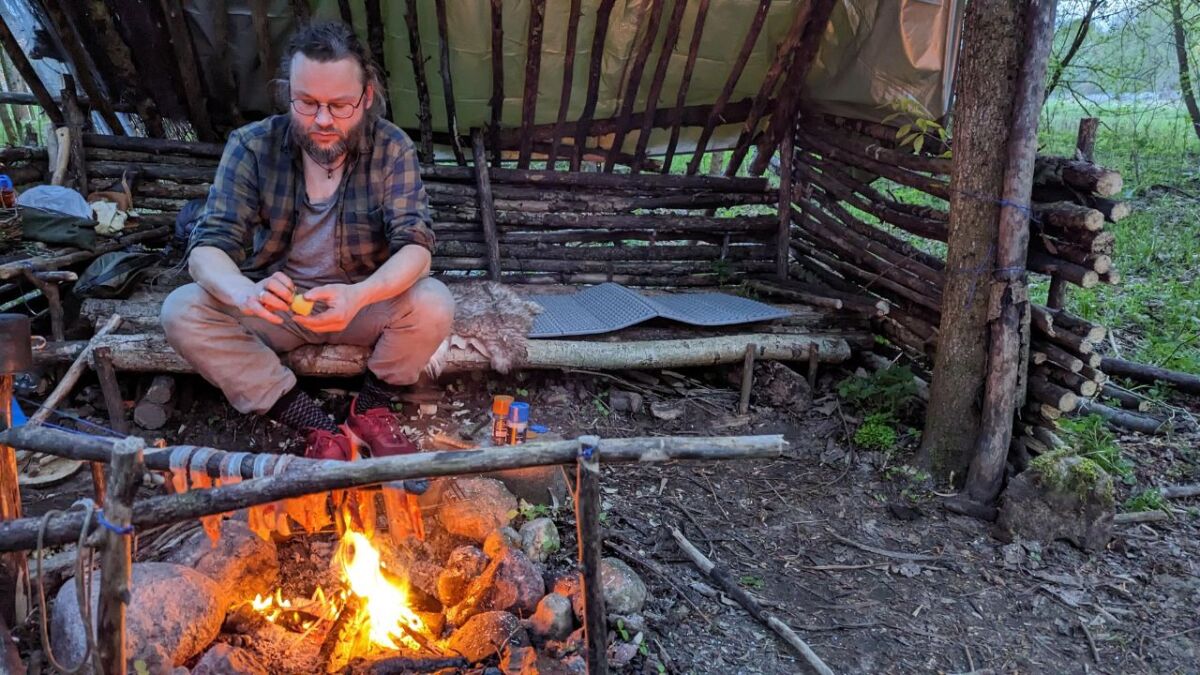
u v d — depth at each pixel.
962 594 2.70
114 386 3.19
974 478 3.19
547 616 2.22
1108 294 5.25
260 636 2.17
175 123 4.36
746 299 4.51
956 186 3.12
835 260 4.59
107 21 3.77
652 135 5.01
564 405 3.76
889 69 4.12
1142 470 3.48
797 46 4.25
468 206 4.63
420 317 2.75
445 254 4.62
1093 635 2.53
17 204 3.58
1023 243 3.01
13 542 1.53
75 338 3.62
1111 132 7.70
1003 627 2.55
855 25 4.11
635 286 4.82
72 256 3.55
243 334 2.68
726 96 4.46
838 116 4.54
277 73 4.02
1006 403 3.11
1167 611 2.64
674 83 4.54
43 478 2.94
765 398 3.94
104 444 1.65
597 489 1.63
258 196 2.67
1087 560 2.89
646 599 2.51
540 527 2.66
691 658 2.30
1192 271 5.58
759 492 3.25
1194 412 3.98
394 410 3.50
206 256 2.52
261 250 2.77
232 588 2.25
